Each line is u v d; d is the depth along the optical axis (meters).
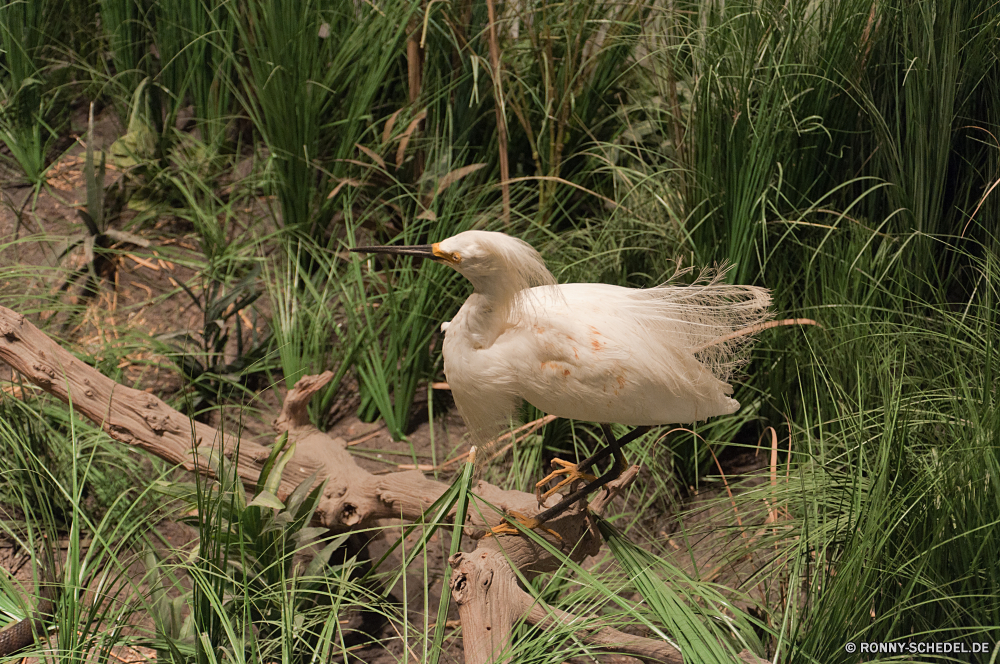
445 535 3.81
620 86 5.00
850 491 3.10
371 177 4.84
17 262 4.73
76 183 5.32
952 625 2.73
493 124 4.94
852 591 2.54
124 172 5.09
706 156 4.00
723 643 2.60
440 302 4.19
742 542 3.42
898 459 2.78
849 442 3.43
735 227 3.82
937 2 3.62
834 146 4.13
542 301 2.74
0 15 5.23
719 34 4.06
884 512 2.69
